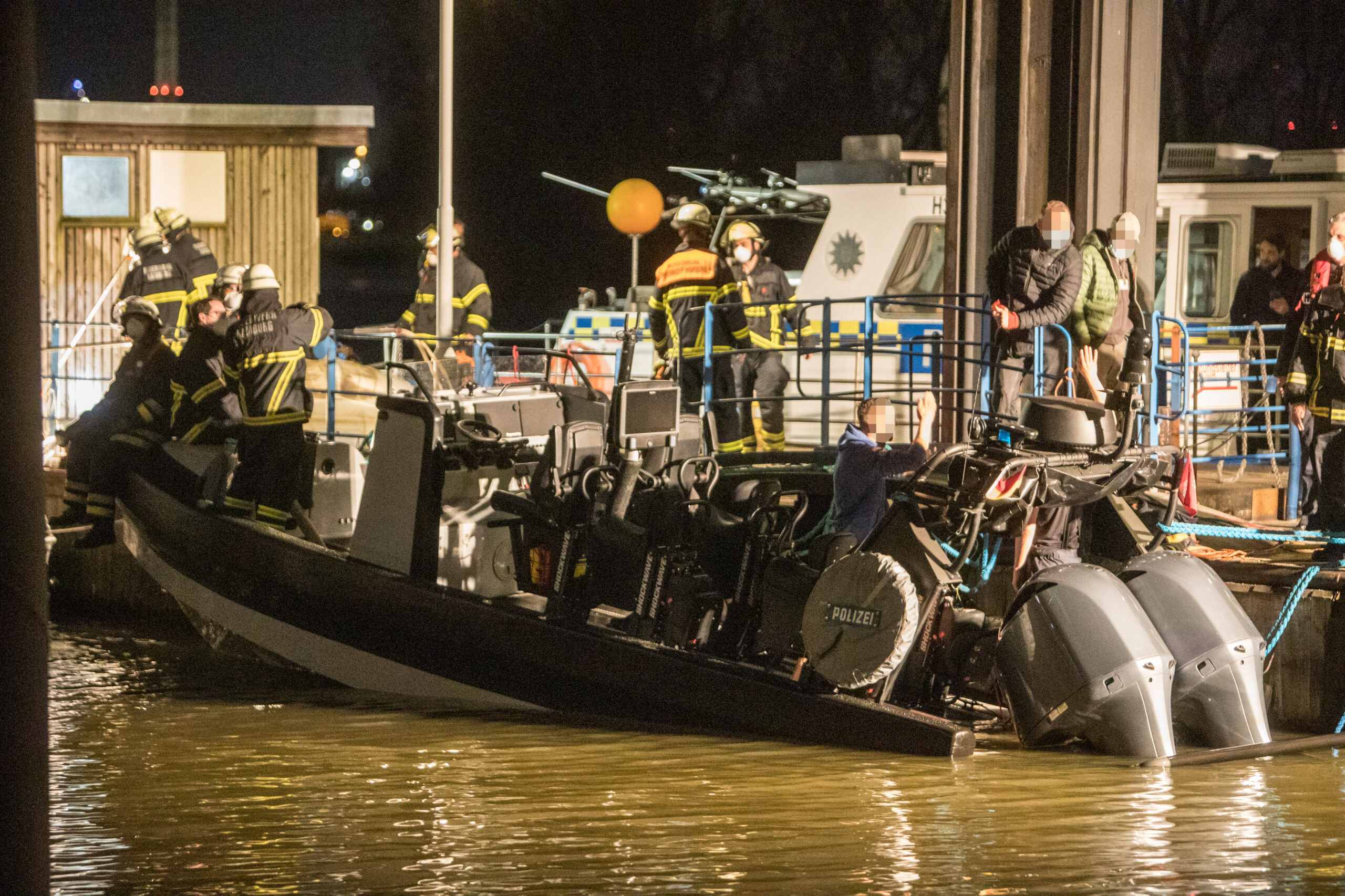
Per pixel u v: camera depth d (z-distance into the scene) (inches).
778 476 1139.9
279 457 1109.1
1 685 388.8
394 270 4530.0
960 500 790.5
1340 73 3351.4
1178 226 1738.4
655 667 864.3
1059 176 1343.5
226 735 893.2
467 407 1034.7
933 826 652.1
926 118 3641.7
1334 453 975.6
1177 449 906.7
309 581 1034.7
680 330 1531.7
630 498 919.0
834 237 1734.7
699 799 705.0
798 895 553.9
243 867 609.9
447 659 959.6
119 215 1943.9
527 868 598.2
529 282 4001.0
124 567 1449.3
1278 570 949.8
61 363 1913.1
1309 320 1002.7
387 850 629.6
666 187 3914.9
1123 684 762.2
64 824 685.9
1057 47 1339.8
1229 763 775.1
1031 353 1170.0
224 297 1247.5
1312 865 584.4
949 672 846.5
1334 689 922.7
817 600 813.2
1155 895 547.5
